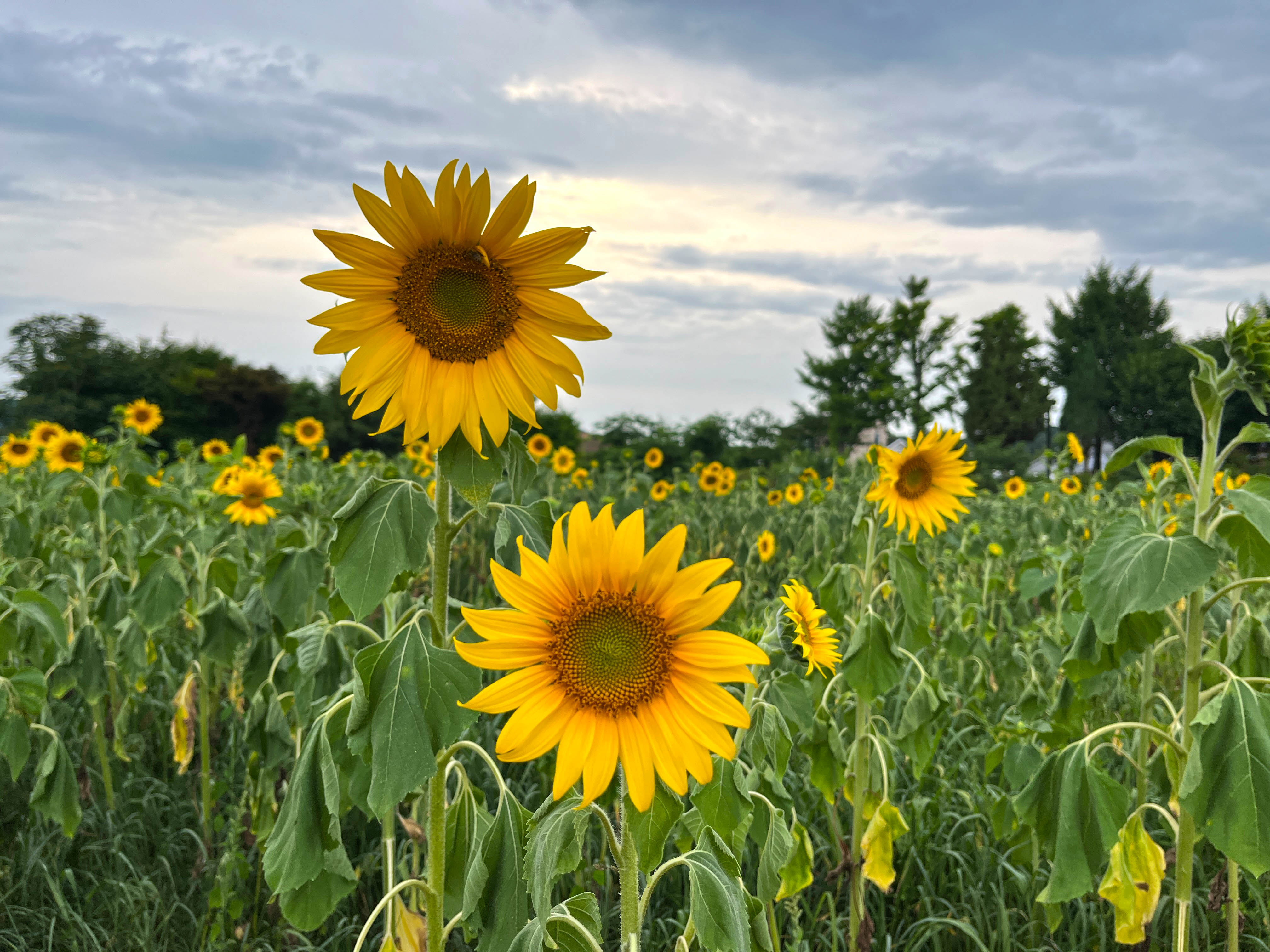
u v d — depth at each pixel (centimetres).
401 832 419
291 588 378
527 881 190
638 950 188
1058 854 297
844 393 5928
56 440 789
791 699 270
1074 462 1220
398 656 219
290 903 248
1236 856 250
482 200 209
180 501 571
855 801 353
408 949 271
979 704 551
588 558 173
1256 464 2494
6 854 432
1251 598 519
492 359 217
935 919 351
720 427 5288
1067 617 429
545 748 171
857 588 428
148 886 378
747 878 374
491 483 218
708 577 173
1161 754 348
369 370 212
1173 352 5453
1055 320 6175
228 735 533
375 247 209
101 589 473
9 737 363
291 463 1109
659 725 172
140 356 5019
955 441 396
